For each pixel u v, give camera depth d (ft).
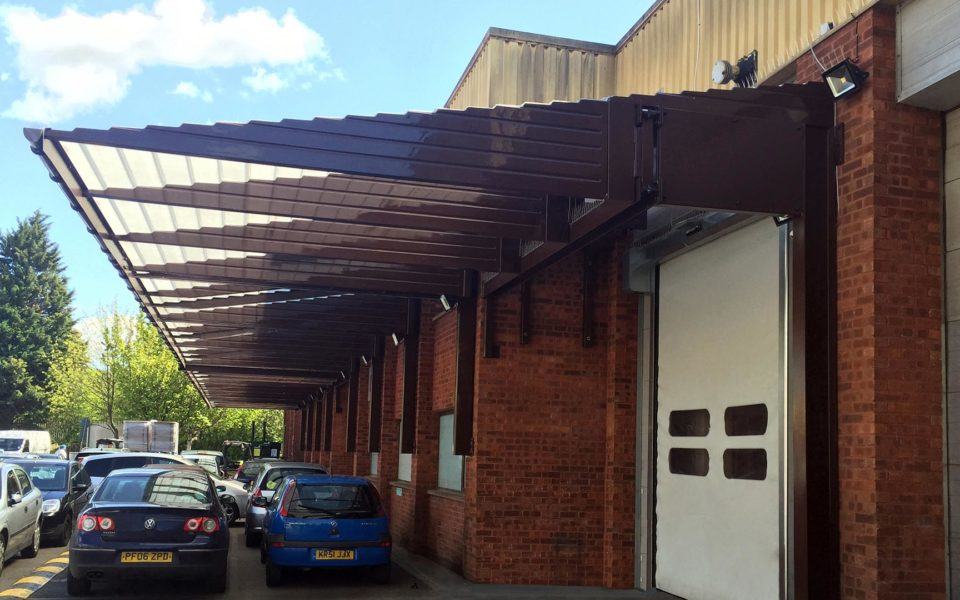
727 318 30.60
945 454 22.12
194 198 28.25
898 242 22.57
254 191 28.53
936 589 21.61
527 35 43.11
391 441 59.93
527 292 38.32
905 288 22.44
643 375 36.83
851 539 22.15
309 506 36.68
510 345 38.04
